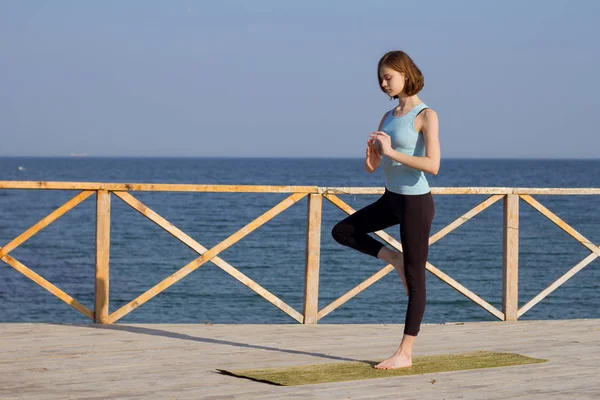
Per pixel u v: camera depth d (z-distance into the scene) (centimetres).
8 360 393
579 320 549
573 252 1964
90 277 1554
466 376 363
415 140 366
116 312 519
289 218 2989
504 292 564
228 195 4466
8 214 3166
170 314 1186
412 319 379
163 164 17825
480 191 557
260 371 371
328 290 1366
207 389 334
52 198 4188
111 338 458
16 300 1268
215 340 458
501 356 411
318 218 534
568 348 439
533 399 319
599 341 462
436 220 2964
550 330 504
